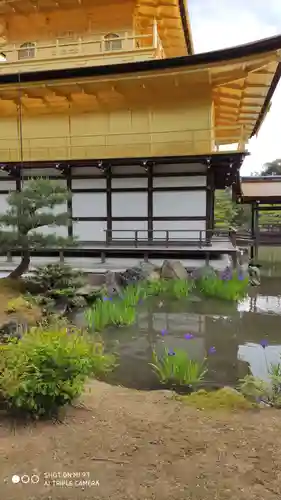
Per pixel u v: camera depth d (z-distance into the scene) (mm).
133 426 3945
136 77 13992
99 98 16109
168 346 7633
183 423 4051
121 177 15664
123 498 2859
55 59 16547
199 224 15203
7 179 16328
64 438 3666
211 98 15438
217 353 7281
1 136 17234
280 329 8789
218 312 10094
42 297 9359
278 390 5074
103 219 15883
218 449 3537
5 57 18562
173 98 15711
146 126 16016
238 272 13234
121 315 8961
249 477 3135
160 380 5973
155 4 16484
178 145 15656
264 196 21828
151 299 11172
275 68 13758
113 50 16375
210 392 5070
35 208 9891
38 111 16797
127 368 6465
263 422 4125
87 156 16156
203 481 3076
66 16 17344
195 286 12273
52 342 4285
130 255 14781
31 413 3992
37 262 14188
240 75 14203
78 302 9984
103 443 3592
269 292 12922
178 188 15281
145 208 15578
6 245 9812
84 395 4730
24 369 3920
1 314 7883
